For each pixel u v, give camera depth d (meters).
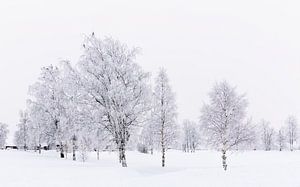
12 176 18.84
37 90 42.50
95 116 26.28
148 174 24.77
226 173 18.39
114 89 24.73
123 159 26.81
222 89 30.03
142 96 26.56
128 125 26.75
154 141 36.59
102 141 27.22
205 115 30.39
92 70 26.16
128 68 26.45
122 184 15.72
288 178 14.38
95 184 16.16
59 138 40.56
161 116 35.72
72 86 26.47
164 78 35.56
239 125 29.03
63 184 16.20
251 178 15.24
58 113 41.22
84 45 26.70
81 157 39.94
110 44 26.83
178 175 18.61
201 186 14.02
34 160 31.86
